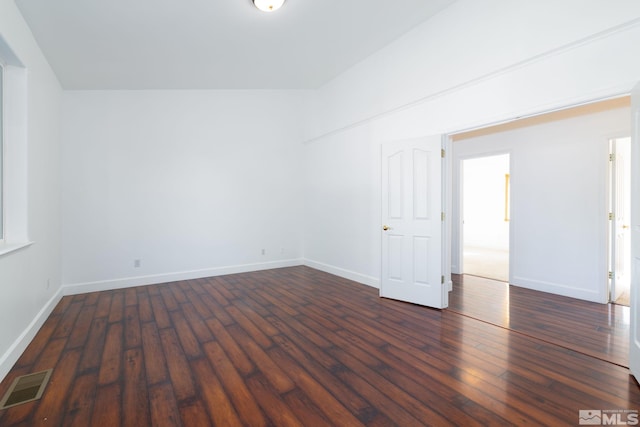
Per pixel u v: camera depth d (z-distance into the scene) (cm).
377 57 433
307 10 317
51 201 370
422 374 226
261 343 278
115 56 367
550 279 425
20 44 269
